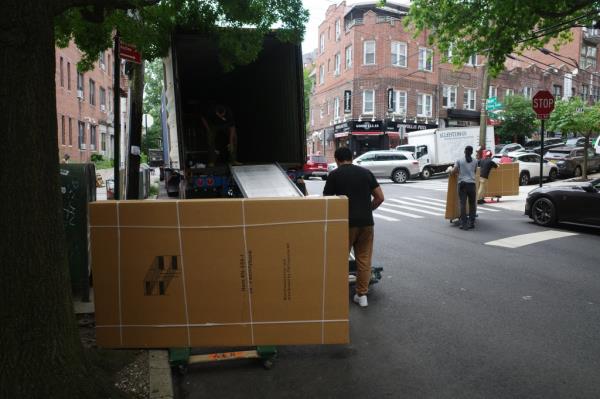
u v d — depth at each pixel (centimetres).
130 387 379
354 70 3872
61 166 552
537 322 533
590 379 403
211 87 1007
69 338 322
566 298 616
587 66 5391
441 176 3200
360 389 390
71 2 333
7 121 295
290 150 878
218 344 431
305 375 416
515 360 439
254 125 959
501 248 915
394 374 415
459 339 488
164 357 425
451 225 1190
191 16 644
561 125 2258
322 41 4525
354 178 576
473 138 3014
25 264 300
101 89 3662
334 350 466
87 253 561
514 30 1373
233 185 771
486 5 1361
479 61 4325
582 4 1173
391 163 2698
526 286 668
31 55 299
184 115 1003
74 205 554
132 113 931
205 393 388
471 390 386
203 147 1012
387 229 1134
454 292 643
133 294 429
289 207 427
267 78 899
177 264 427
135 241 426
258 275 429
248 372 423
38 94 304
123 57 727
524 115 4112
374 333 506
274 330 432
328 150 4375
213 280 428
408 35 3900
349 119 3919
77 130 2939
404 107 3919
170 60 804
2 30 290
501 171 1664
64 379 310
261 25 606
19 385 295
